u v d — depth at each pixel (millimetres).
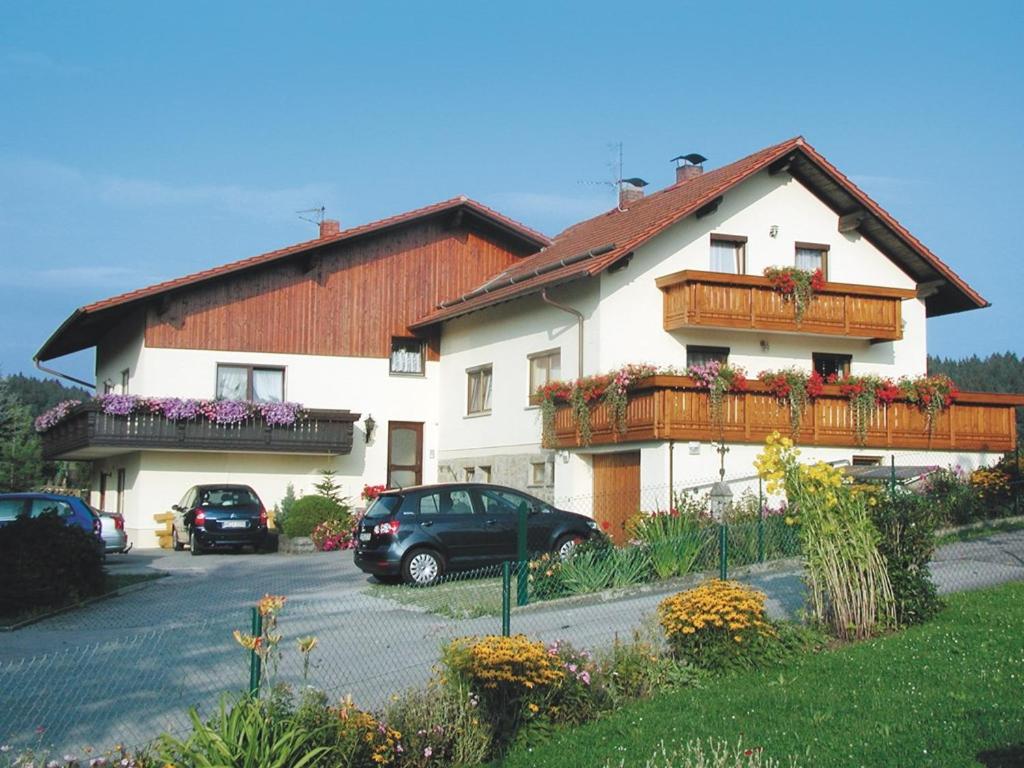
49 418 32906
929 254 27453
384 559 18438
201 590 19000
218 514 25812
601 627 13555
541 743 9172
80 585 17328
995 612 12375
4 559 16234
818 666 10766
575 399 24766
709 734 8953
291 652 12703
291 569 22375
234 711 7387
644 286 25172
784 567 17312
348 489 31188
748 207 26547
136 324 30469
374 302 31969
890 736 8492
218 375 30125
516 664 9391
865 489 13039
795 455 12555
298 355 30953
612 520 24484
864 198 26797
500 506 19297
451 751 8773
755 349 26172
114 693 10844
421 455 32281
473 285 33188
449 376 32062
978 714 8789
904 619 12305
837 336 26500
